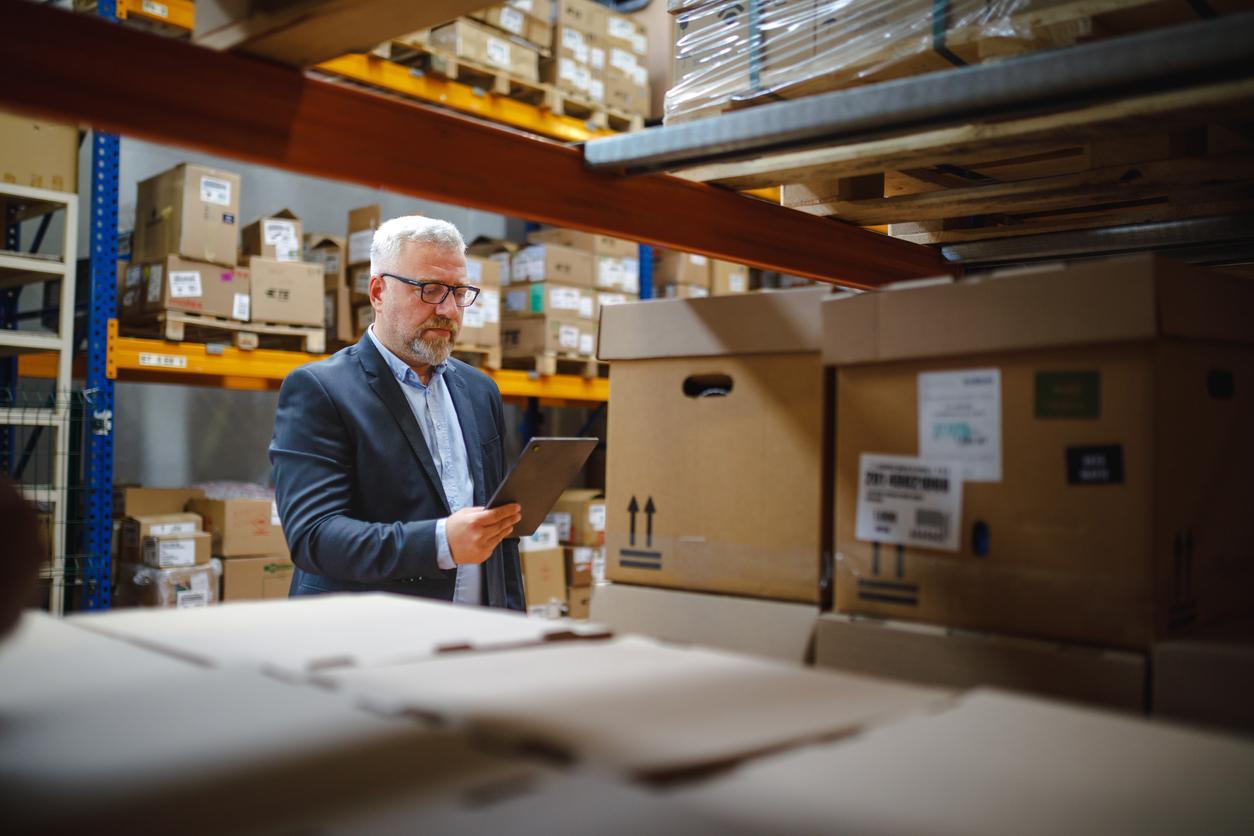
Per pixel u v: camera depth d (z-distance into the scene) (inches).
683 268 201.8
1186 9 45.4
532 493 80.7
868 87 43.5
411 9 38.2
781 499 47.1
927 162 56.2
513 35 173.8
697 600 49.4
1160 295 36.1
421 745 24.0
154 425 194.2
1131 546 36.7
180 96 40.1
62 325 133.0
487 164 49.9
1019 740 24.8
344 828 19.1
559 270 184.4
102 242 136.3
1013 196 63.6
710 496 49.8
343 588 86.4
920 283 42.1
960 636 40.0
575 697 28.6
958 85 41.0
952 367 41.5
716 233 62.6
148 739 24.8
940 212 69.9
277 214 157.3
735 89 58.8
